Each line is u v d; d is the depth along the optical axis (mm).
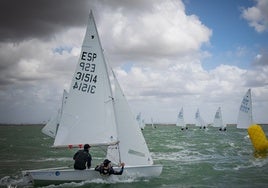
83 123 13727
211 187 13180
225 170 17688
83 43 13969
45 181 12992
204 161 22047
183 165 20078
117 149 14297
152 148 33938
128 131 14336
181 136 63906
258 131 25109
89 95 13867
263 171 17109
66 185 12938
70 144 13547
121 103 14461
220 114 82688
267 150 25062
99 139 13703
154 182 13945
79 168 13086
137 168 13812
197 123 96188
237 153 26953
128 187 12852
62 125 13602
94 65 13984
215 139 51219
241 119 40594
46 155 28500
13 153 30609
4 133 93438
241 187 13180
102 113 13836
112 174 13430
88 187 12758
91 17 14016
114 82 14547
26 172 13094
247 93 40156
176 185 13516
